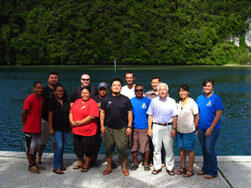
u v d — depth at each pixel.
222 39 121.00
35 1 132.00
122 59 114.62
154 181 3.60
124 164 3.88
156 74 59.16
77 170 3.99
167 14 122.44
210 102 3.67
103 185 3.47
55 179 3.65
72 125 3.95
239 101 23.20
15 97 23.91
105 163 4.32
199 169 4.02
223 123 14.70
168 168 3.84
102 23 121.00
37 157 4.34
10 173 3.83
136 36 115.81
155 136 3.87
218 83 40.25
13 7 129.25
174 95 26.17
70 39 117.38
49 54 114.00
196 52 113.00
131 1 129.88
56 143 3.91
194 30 116.00
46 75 54.78
